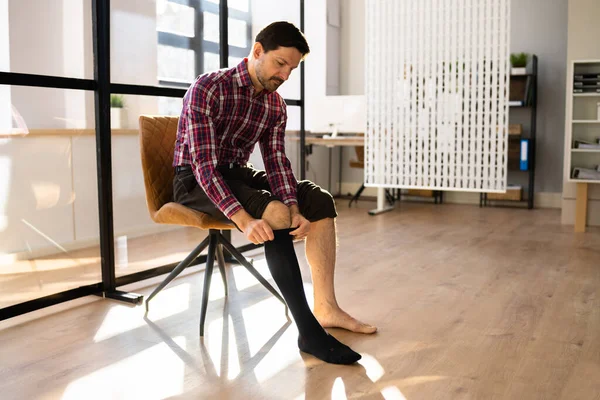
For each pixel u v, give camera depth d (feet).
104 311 8.38
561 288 9.57
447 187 16.89
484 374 6.10
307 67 22.91
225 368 6.27
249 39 12.00
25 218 8.58
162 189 7.91
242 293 9.21
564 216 16.57
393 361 6.44
